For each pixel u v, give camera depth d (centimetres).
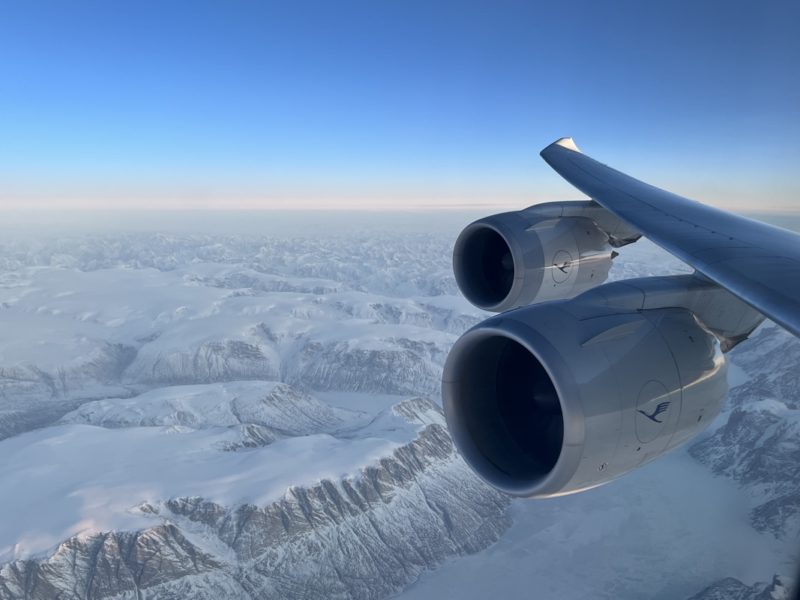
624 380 613
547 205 1109
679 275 770
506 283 1111
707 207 971
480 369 702
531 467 645
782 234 801
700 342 684
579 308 664
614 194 1035
